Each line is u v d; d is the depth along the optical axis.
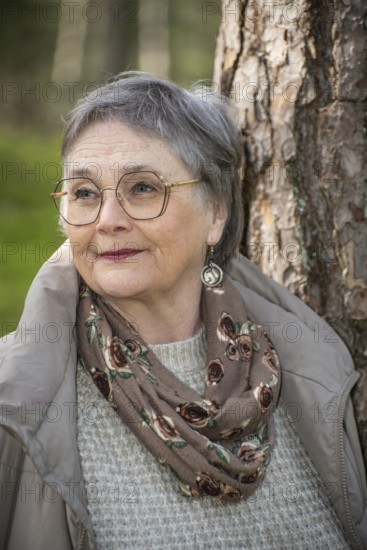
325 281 2.07
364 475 1.96
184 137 1.74
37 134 9.84
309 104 2.01
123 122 1.71
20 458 1.62
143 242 1.71
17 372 1.53
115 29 11.78
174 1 12.54
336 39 1.97
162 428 1.66
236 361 1.85
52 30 12.15
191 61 12.44
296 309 2.01
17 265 5.07
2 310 4.37
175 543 1.65
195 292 1.90
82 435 1.68
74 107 1.79
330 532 1.82
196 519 1.69
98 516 1.63
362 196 2.02
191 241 1.79
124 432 1.72
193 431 1.68
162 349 1.85
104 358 1.71
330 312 2.07
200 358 1.90
